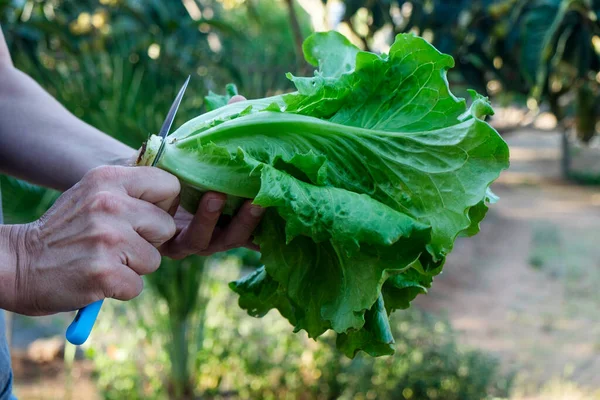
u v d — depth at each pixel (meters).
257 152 1.15
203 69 4.45
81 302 1.01
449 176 1.08
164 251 1.36
